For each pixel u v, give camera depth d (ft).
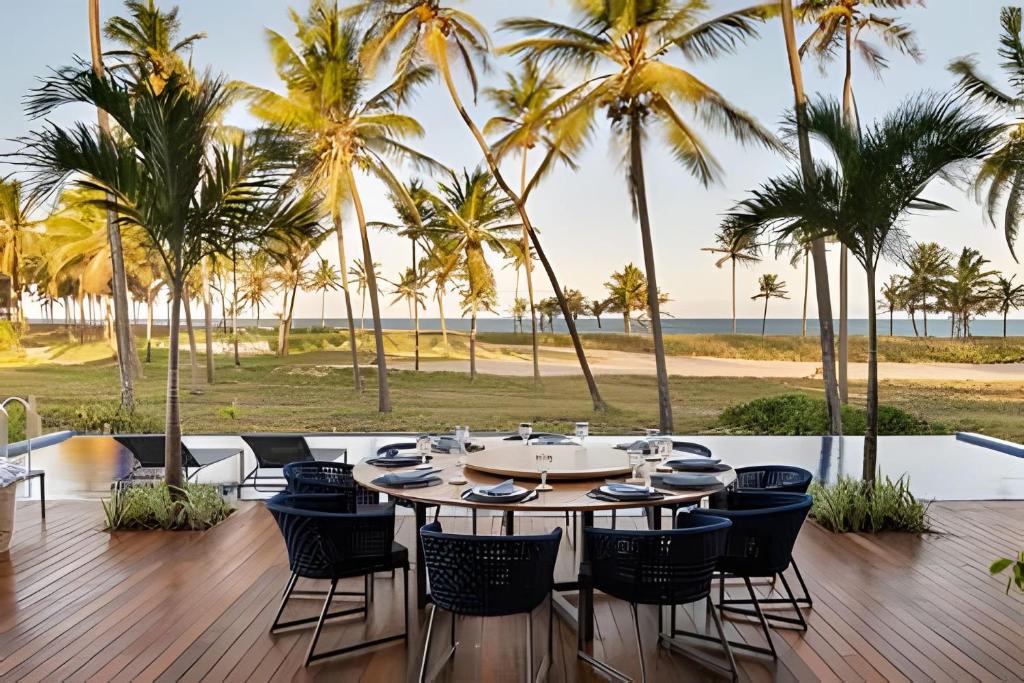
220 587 12.56
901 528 16.28
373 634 10.70
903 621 11.07
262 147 16.67
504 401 61.57
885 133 15.65
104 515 17.57
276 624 10.75
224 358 78.43
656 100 35.14
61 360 70.95
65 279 65.46
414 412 54.13
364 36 43.86
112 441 31.22
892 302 74.18
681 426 47.70
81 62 15.05
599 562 9.29
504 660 9.86
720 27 31.73
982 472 24.62
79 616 11.16
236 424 47.62
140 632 10.56
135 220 15.79
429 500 9.65
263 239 17.49
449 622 11.21
